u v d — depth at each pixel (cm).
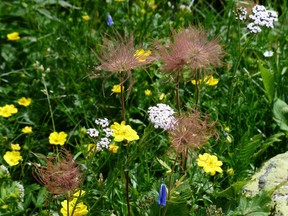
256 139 45
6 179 41
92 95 52
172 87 50
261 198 40
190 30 41
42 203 43
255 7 45
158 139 47
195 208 42
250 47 55
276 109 50
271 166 44
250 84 51
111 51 39
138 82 51
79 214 37
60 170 37
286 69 53
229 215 40
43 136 51
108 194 41
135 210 42
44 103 53
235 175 45
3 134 49
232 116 49
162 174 46
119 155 40
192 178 41
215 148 47
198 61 39
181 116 38
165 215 39
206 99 51
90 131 38
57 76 54
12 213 39
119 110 51
